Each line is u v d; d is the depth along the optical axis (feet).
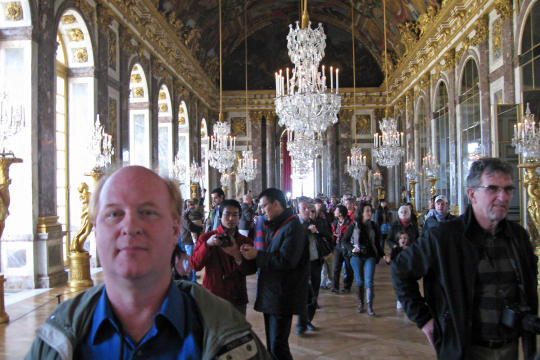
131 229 4.48
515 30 42.06
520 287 9.18
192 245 32.71
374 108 109.09
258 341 5.07
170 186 5.22
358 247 26.32
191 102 87.97
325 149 110.83
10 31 33.58
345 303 29.32
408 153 86.99
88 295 5.05
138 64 56.95
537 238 34.09
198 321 4.93
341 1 97.66
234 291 14.88
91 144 34.01
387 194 107.04
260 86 111.65
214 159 66.59
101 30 45.21
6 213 22.63
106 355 4.67
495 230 9.38
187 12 76.23
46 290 32.24
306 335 22.30
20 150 33.27
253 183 110.32
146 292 4.73
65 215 43.60
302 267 14.88
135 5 53.11
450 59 60.03
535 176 29.43
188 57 78.43
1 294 24.22
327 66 110.73
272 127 111.34
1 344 20.51
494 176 9.05
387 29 92.12
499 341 9.03
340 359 18.85
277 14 107.45
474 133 52.54
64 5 38.14
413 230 26.27
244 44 110.73
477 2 50.16
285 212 15.10
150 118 61.93
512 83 42.39
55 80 36.73
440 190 66.39
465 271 9.11
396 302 29.35
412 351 19.79
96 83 44.11
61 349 4.51
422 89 75.72
